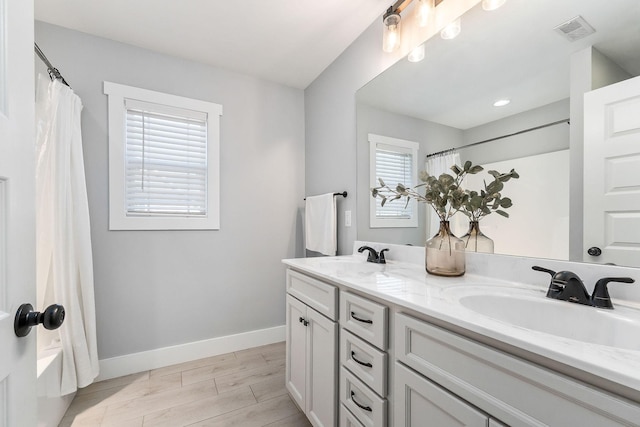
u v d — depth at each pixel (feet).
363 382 3.24
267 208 7.91
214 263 7.21
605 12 2.77
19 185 1.83
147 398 5.32
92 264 5.56
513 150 3.49
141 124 6.48
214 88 7.24
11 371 1.71
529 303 2.74
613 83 2.69
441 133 4.36
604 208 2.74
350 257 5.85
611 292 2.64
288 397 5.39
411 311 2.69
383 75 5.43
